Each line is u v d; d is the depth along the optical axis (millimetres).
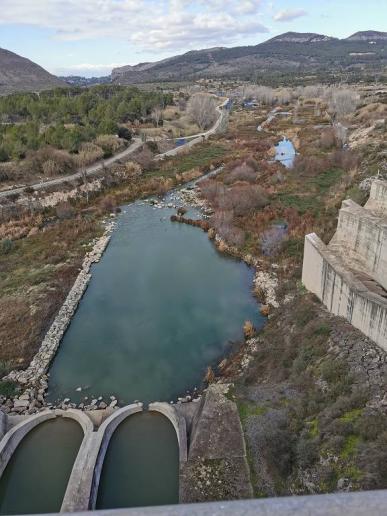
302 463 12922
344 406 13961
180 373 20422
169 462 15484
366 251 21641
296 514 2453
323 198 39438
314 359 17406
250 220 37000
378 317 16234
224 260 32344
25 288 28047
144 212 43156
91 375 20547
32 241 35500
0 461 15023
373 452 11797
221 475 13836
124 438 16531
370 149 45812
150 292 28047
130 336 23453
